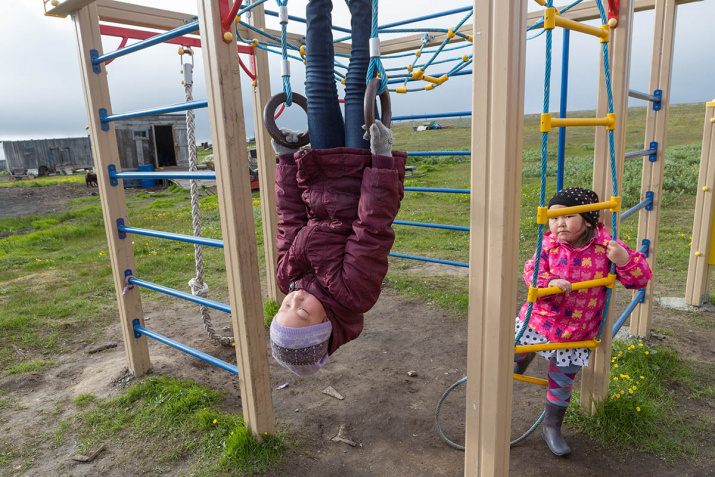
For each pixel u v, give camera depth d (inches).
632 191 394.0
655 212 150.9
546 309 97.9
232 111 93.1
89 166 1328.7
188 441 111.7
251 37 179.3
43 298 221.3
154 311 206.1
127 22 161.9
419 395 131.6
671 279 214.4
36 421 123.1
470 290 71.1
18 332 179.8
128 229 133.5
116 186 136.6
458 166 711.1
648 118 149.3
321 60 65.1
